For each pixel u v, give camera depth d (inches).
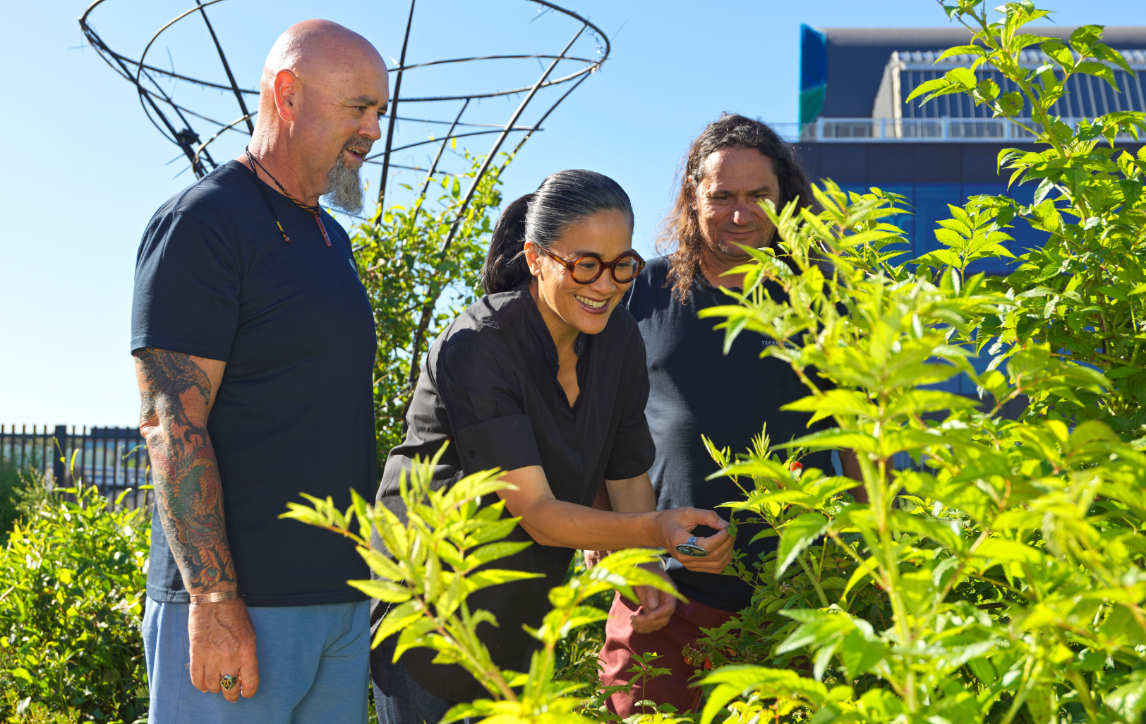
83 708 131.3
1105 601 28.6
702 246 89.6
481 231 168.6
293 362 67.1
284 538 65.7
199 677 61.5
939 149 802.8
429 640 26.8
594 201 62.1
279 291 66.9
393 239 161.6
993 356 57.7
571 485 71.4
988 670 28.9
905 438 26.6
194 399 62.4
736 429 85.0
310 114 69.9
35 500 216.8
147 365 62.5
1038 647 26.4
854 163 807.7
